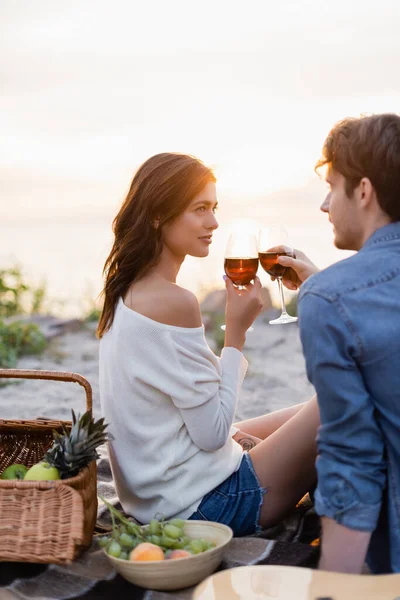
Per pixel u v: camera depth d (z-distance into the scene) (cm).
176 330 262
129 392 265
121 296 271
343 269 214
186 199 268
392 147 214
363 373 211
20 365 683
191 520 262
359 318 207
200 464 268
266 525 276
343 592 201
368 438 209
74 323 857
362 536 208
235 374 278
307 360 213
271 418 323
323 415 213
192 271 1160
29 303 934
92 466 262
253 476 271
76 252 1698
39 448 309
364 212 223
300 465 271
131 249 271
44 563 242
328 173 232
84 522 253
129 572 234
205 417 263
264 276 1045
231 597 205
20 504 237
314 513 299
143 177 273
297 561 250
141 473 267
